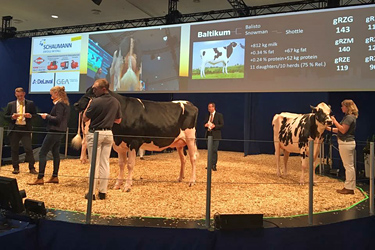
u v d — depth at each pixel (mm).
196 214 3340
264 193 4500
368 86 6328
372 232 3492
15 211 3184
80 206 3535
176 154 7531
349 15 6453
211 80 7605
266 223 3113
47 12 9984
